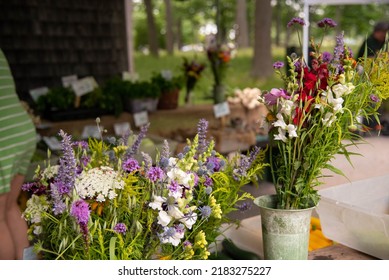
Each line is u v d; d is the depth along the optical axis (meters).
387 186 1.72
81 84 4.12
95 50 5.49
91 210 1.14
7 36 4.91
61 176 1.15
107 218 1.19
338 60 1.22
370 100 1.26
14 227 1.51
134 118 4.14
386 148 3.20
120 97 4.21
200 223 1.24
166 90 4.36
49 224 1.22
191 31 19.98
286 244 1.30
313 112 1.23
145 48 18.62
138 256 1.19
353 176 2.61
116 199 1.18
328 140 1.23
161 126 4.22
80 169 1.26
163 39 19.53
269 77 11.26
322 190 1.61
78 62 5.39
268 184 2.26
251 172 1.36
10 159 1.49
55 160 2.58
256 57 11.61
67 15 5.23
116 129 4.00
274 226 1.30
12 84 1.59
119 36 5.64
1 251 1.46
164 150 1.24
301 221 1.29
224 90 4.53
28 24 5.00
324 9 13.87
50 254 1.24
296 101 1.21
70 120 3.96
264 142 3.24
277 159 1.31
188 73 4.67
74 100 4.07
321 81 1.21
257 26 11.63
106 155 1.34
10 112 1.53
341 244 1.60
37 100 4.04
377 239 1.44
